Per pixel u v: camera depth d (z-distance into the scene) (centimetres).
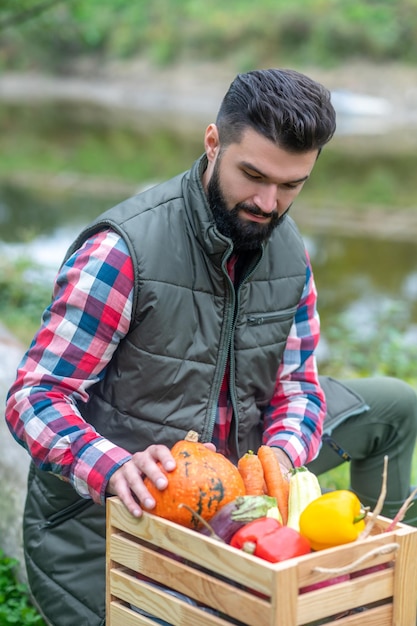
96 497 255
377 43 3362
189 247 280
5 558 388
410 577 223
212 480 233
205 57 3897
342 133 2691
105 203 1692
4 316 858
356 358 783
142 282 273
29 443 269
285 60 3559
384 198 1738
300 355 318
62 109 3459
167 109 3538
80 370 274
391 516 364
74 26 1253
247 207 266
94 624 282
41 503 296
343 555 211
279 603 199
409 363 771
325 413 328
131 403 282
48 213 1583
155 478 234
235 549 208
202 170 283
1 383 479
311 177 1933
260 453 256
